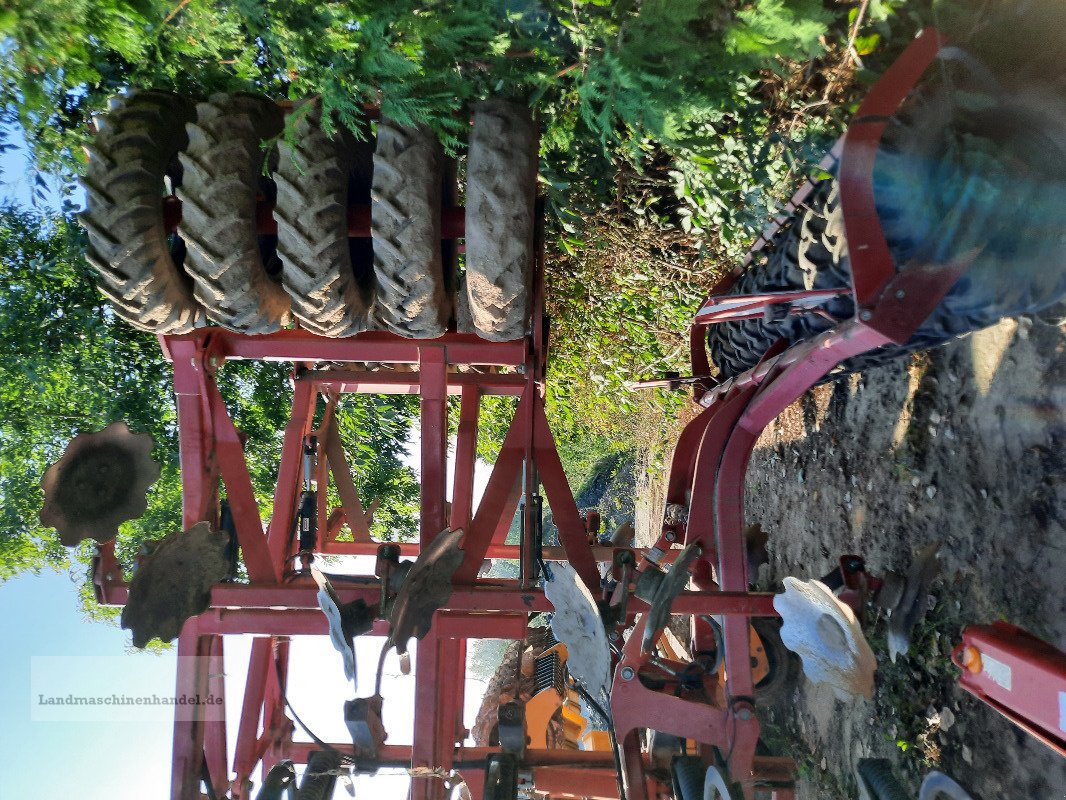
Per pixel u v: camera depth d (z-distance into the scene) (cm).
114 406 605
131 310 255
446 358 322
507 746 337
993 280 227
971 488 340
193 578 290
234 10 258
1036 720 196
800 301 275
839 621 247
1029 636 215
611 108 258
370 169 288
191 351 304
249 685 362
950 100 215
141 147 242
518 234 245
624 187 475
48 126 286
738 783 287
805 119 316
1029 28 203
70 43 241
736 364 385
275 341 319
